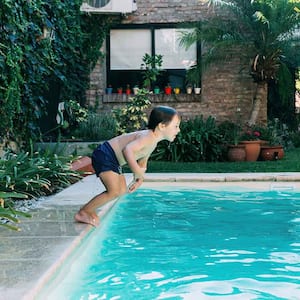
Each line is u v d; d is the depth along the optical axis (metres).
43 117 10.88
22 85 7.84
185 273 3.25
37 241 3.42
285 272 3.28
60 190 6.50
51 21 8.90
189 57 13.45
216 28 12.22
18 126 8.12
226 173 8.52
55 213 4.59
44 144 9.43
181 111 13.21
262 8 11.86
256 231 4.56
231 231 4.57
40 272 2.66
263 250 3.86
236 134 11.62
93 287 2.94
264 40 11.94
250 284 3.03
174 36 13.41
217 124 13.15
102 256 3.68
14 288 2.39
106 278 3.12
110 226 4.80
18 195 3.98
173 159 11.20
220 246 3.99
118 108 12.25
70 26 10.48
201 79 13.19
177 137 11.22
